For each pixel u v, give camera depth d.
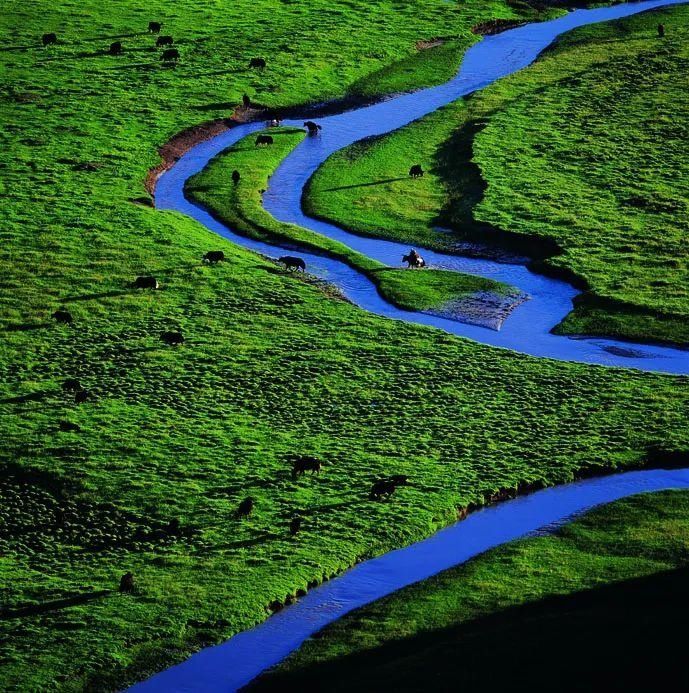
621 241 135.75
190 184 152.00
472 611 76.56
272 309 120.31
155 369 108.31
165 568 81.19
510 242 136.88
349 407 102.94
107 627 74.94
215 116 169.00
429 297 124.94
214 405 102.88
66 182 146.88
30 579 80.00
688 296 123.12
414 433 99.06
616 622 71.69
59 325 115.56
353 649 73.38
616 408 102.88
